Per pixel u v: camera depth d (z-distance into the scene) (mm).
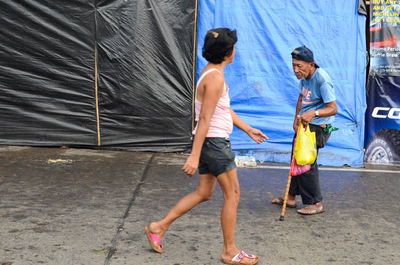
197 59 6527
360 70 6473
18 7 6191
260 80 6504
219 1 6414
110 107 6492
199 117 2646
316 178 3973
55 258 2822
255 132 3160
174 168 5621
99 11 6250
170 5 6340
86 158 5953
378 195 4773
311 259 2988
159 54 6410
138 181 4918
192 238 3283
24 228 3322
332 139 6523
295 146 3916
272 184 5090
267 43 6457
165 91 6496
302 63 3881
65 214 3699
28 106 6406
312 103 4043
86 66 6363
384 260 3014
